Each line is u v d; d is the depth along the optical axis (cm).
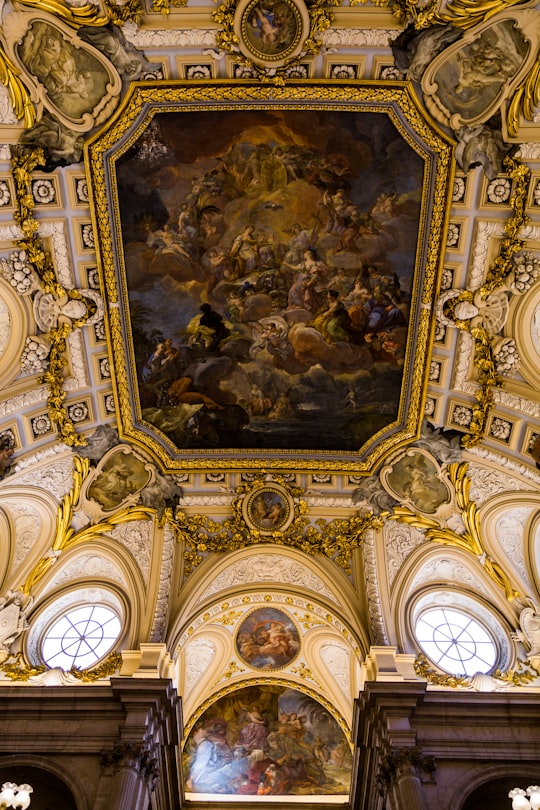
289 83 1301
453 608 1717
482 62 1241
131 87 1289
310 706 1812
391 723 1368
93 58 1240
